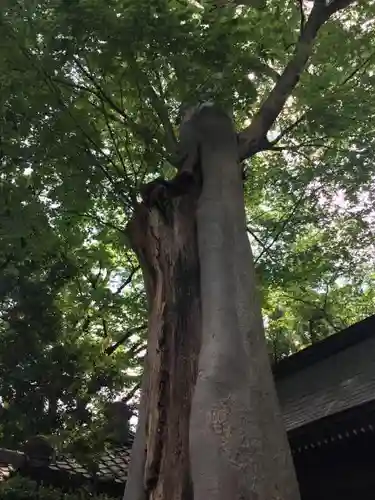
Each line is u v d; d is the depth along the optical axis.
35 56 7.43
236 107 7.85
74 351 10.52
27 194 8.04
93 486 9.95
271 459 4.66
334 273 14.94
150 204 6.71
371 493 7.15
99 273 14.17
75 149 8.07
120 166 9.60
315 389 9.62
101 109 8.26
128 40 7.11
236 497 4.39
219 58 7.29
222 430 4.72
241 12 8.28
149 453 5.26
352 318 16.42
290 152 11.14
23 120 7.79
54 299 11.00
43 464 9.75
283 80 7.88
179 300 5.90
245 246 6.12
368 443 6.96
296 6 8.46
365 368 9.11
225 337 5.29
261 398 5.00
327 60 8.56
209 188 6.59
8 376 9.94
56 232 10.91
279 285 13.35
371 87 8.79
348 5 8.57
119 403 11.40
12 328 10.14
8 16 7.21
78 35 7.12
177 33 7.14
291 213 13.58
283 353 14.62
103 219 12.55
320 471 7.73
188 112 7.69
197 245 6.22
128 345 15.48
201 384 5.05
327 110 8.52
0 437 10.05
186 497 4.84
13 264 10.20
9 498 8.69
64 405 10.20
